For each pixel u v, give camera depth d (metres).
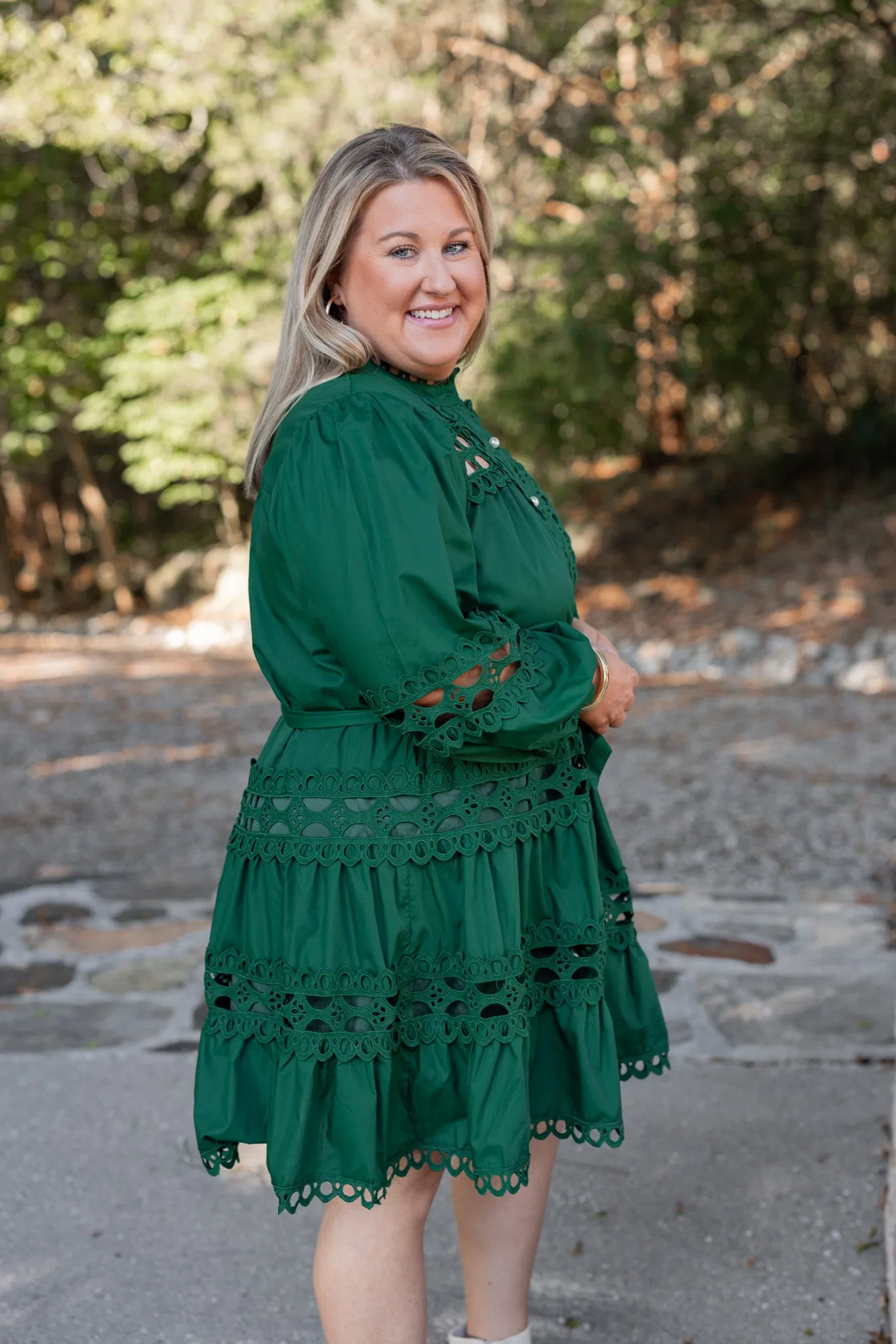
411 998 1.82
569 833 1.96
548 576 1.90
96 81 13.55
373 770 1.80
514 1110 1.77
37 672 13.97
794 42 14.05
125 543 25.38
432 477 1.75
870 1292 2.42
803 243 14.63
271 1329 2.37
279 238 15.38
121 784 7.91
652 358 14.45
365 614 1.71
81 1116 3.19
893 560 14.38
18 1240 2.64
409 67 12.86
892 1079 3.31
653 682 12.21
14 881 5.55
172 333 17.73
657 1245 2.59
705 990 4.00
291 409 1.88
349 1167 1.76
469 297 1.92
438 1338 2.30
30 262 20.42
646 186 14.20
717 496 17.41
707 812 6.70
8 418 20.94
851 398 16.77
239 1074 1.84
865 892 5.21
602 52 14.43
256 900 1.87
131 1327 2.37
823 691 11.06
